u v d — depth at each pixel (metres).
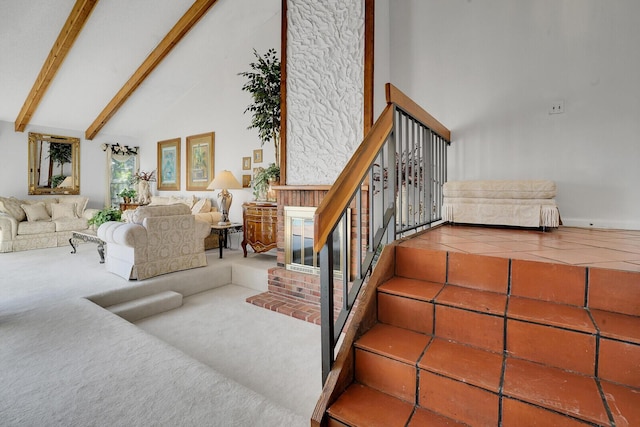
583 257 1.58
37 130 6.68
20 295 3.18
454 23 3.48
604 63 2.88
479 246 1.88
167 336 2.76
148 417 1.47
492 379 1.18
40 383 1.73
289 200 3.53
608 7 2.86
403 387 1.33
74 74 5.64
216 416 1.48
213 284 4.14
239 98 5.87
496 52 3.29
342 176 1.46
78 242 6.46
